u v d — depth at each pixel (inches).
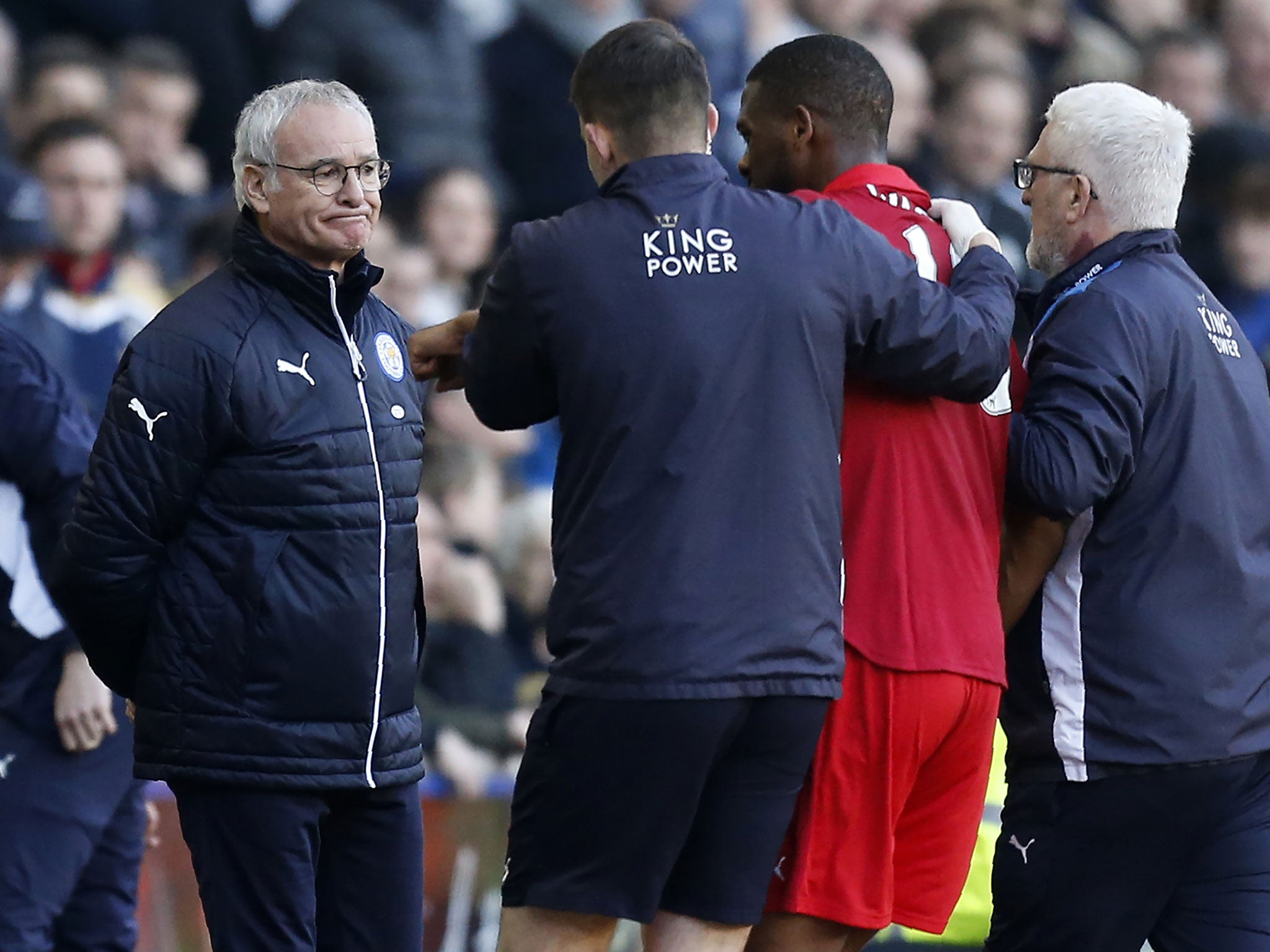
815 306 447.2
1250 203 1029.2
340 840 492.7
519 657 900.0
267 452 466.9
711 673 434.3
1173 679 494.3
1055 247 521.3
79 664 578.2
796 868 473.7
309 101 470.9
